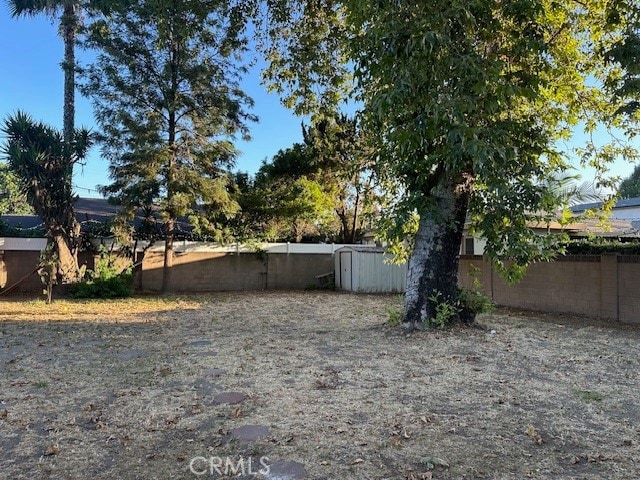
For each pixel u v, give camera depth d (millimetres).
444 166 6965
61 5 14906
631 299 9055
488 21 5754
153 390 4695
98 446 3402
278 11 8867
